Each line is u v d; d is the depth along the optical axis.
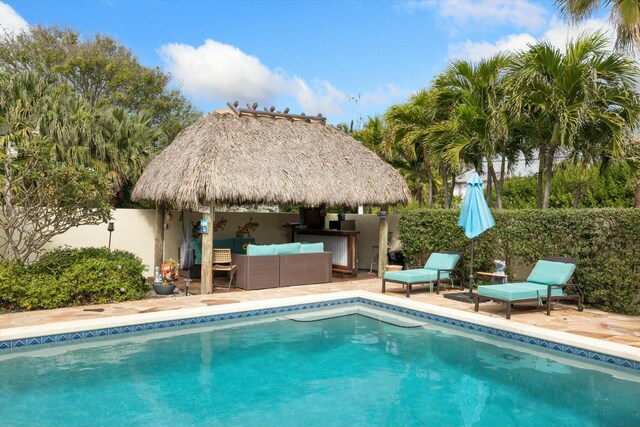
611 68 10.29
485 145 11.88
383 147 16.75
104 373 5.79
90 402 4.91
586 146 11.08
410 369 6.03
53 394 5.11
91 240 12.38
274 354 6.64
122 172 17.88
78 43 28.22
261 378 5.69
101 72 27.38
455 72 13.30
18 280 8.20
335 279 12.81
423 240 12.29
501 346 7.01
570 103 10.55
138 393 5.18
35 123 15.53
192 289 10.95
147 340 7.23
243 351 6.76
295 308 9.30
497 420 4.51
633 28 10.01
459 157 13.22
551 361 6.31
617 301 8.41
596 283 8.65
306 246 11.70
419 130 14.41
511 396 5.12
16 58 25.70
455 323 8.15
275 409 4.79
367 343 7.18
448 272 10.50
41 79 17.36
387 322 8.50
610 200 14.95
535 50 10.48
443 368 6.05
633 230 8.17
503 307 8.92
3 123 15.46
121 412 4.67
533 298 8.06
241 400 5.01
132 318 7.63
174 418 4.54
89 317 7.71
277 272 11.11
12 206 8.63
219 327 8.06
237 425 4.40
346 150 12.96
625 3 9.91
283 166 11.24
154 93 28.70
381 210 13.00
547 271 8.73
